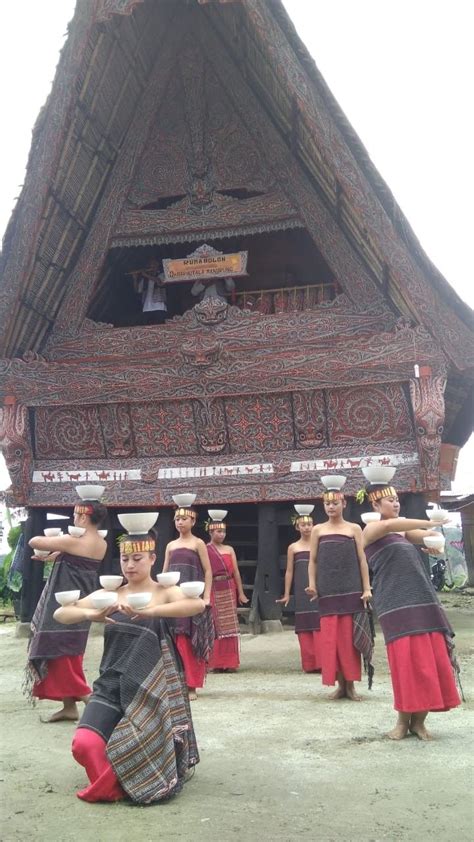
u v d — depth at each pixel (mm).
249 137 13586
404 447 12594
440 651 5195
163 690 4090
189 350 13008
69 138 12500
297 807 3871
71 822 3703
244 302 14203
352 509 12805
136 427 13484
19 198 12680
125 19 12070
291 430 13008
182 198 14281
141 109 13656
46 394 13531
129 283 16328
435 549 5324
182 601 4148
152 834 3514
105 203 13758
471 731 5504
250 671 9008
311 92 11586
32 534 13836
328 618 6996
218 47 13398
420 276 11945
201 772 4586
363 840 3385
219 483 13141
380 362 12383
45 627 6070
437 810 3764
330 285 13484
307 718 6145
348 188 11734
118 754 3961
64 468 13742
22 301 13273
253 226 13445
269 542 12984
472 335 12109
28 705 7070
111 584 4383
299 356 12734
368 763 4676
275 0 11203
